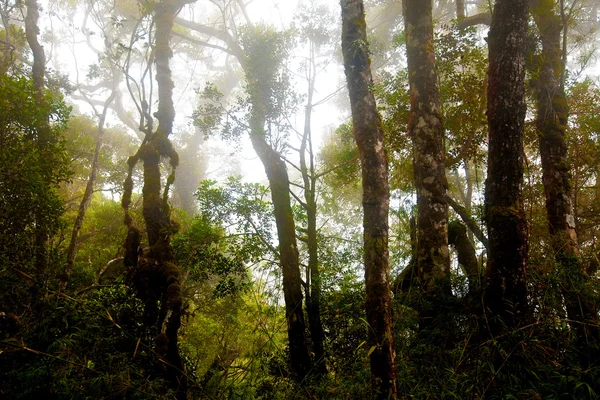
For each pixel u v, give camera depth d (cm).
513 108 581
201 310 1423
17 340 500
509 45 596
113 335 618
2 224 710
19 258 666
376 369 482
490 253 566
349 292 875
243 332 1227
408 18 898
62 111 949
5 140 778
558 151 850
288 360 883
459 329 587
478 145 1038
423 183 812
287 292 941
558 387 406
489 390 442
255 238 1035
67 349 533
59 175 885
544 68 891
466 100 1004
